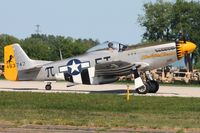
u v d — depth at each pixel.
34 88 81.75
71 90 78.00
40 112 46.94
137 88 70.25
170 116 45.31
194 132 36.59
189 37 162.75
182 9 165.12
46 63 75.75
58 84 95.62
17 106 51.81
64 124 39.31
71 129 37.31
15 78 76.81
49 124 39.31
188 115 46.12
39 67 75.56
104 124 39.31
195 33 162.12
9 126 38.25
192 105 54.03
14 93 66.56
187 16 164.00
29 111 47.66
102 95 64.75
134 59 71.75
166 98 61.44
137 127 38.34
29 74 76.25
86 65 73.06
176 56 71.75
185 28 161.62
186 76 114.62
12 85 90.19
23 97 61.12
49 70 75.19
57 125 38.97
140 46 72.00
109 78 72.88
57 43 193.12
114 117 44.03
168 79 115.62
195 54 164.00
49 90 77.25
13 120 41.06
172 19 165.25
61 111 48.19
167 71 117.56
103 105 53.00
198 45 163.00
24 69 76.12
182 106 52.97
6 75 77.06
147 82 72.00
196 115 46.12
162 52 71.50
